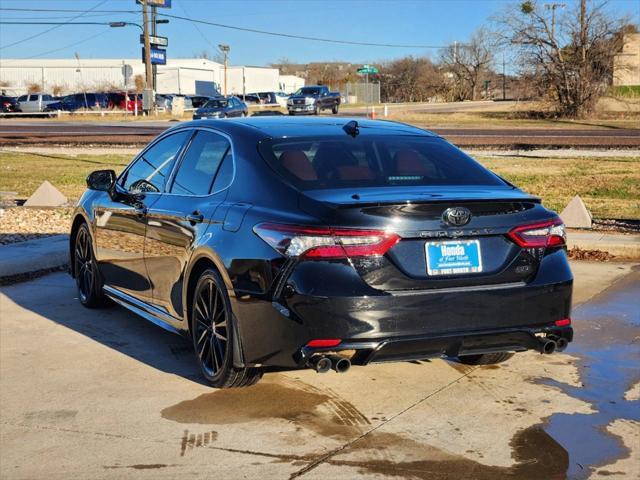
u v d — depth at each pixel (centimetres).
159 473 371
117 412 449
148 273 566
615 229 1044
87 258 689
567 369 523
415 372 518
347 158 480
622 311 667
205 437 412
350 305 406
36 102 5575
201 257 479
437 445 400
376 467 374
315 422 432
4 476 370
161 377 509
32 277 824
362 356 418
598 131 3462
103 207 636
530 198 445
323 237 408
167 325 551
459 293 421
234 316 444
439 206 418
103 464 381
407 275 414
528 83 4944
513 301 432
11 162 2122
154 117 5162
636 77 5581
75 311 685
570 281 450
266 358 430
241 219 451
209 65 9344
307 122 538
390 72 12162
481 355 525
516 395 473
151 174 591
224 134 523
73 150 2453
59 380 505
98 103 5759
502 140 2762
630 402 461
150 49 5684
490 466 375
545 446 398
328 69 15750
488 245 432
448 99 11712
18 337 604
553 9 4838
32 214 1261
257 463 380
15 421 438
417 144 515
